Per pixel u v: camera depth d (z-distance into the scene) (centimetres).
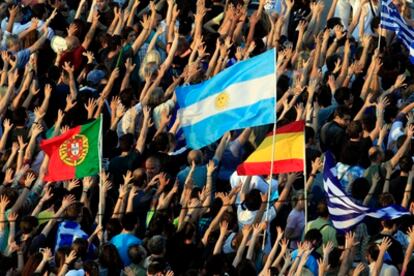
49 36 6175
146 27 6144
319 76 6059
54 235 4894
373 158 5400
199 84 5019
